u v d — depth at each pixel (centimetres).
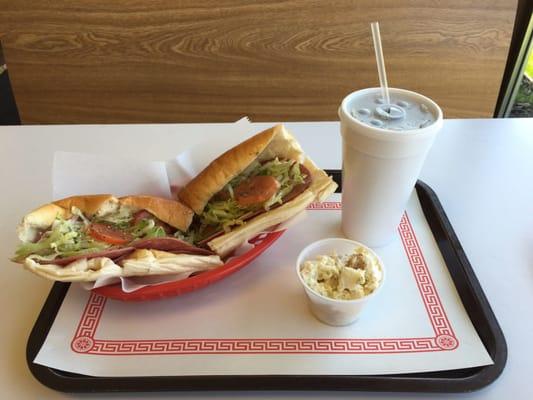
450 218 101
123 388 68
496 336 74
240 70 211
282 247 96
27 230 80
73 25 202
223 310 81
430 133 78
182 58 209
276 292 85
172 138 130
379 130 77
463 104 220
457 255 90
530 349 74
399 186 85
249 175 98
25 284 87
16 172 117
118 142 129
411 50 206
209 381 68
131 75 213
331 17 199
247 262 86
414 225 101
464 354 73
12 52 210
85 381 68
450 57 208
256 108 221
